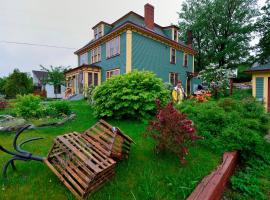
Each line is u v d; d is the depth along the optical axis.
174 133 3.27
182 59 19.19
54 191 2.36
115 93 6.11
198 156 3.76
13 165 2.76
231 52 25.72
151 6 16.53
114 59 15.26
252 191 3.10
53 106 6.92
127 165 3.16
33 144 3.89
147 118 6.05
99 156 2.70
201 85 20.44
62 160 2.62
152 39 15.61
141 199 2.32
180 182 2.75
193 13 28.73
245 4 25.81
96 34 18.19
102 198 2.29
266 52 23.62
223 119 4.84
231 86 14.27
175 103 7.76
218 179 2.83
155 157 3.51
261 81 11.34
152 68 15.61
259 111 5.59
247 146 4.07
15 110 6.61
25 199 2.18
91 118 6.44
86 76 16.09
